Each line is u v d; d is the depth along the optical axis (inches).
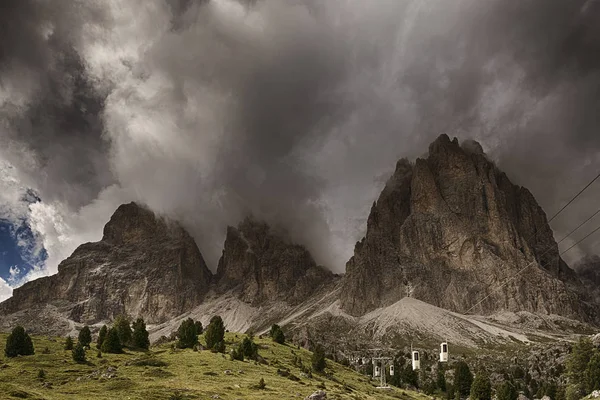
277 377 6550.2
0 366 6038.4
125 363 6451.8
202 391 5162.4
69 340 7554.1
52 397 4456.2
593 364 7800.2
